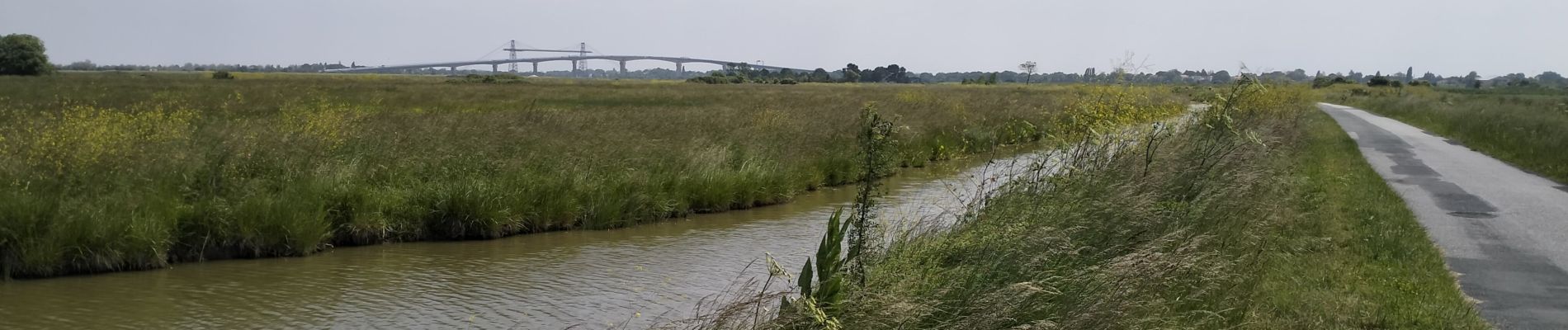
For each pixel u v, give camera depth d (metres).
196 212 9.94
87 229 9.14
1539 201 12.30
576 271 9.68
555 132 16.02
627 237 11.65
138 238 9.32
